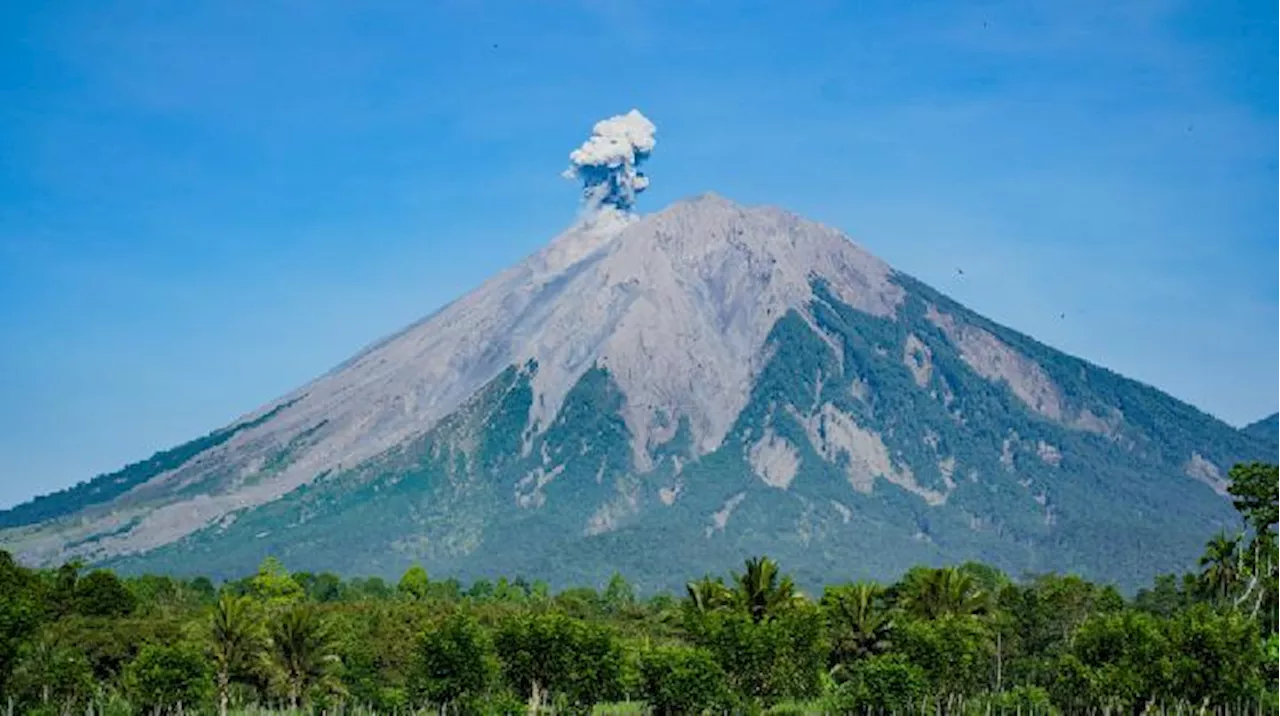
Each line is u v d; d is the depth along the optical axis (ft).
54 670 510.17
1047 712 560.20
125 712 521.24
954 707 566.36
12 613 492.95
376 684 578.25
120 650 568.82
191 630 575.38
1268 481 631.15
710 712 527.40
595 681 524.11
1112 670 523.29
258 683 561.43
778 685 536.01
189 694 515.09
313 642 564.30
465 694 528.63
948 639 553.64
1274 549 629.51
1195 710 517.55
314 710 558.97
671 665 513.45
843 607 598.34
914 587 641.40
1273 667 541.34
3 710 484.33
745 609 582.35
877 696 528.22
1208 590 655.35
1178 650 516.32
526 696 530.27
